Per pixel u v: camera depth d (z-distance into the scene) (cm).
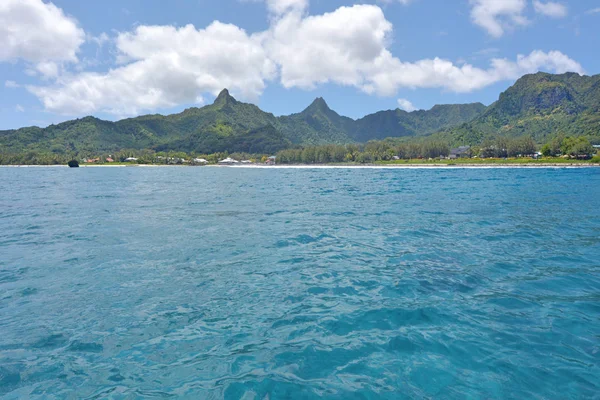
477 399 499
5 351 641
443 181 5816
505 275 1022
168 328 721
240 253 1305
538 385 527
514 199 3005
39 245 1463
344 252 1301
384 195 3528
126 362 602
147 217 2202
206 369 578
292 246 1405
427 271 1064
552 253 1256
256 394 513
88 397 514
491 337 667
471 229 1709
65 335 698
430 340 661
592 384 527
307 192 4044
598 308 789
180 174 11138
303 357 610
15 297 895
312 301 850
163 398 508
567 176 6938
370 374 560
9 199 3481
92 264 1178
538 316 754
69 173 12106
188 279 1018
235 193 4031
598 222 1878
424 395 510
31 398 514
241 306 826
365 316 764
